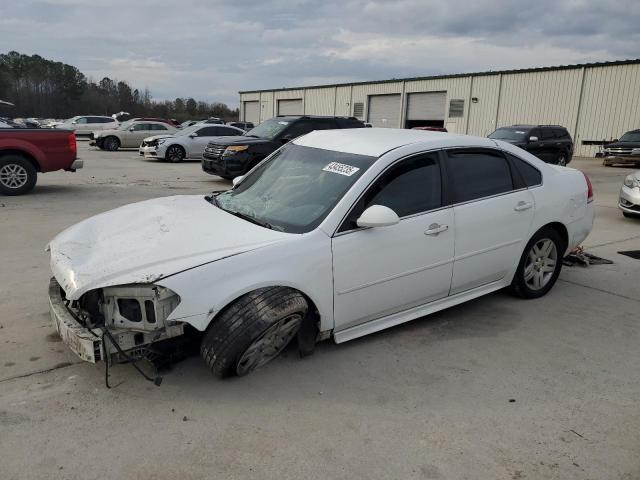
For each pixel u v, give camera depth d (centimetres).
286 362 366
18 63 8612
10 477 250
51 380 335
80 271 317
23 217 827
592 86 2894
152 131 2719
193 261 315
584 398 332
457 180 423
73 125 3456
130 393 323
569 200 503
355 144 419
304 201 382
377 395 329
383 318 400
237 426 294
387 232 375
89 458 265
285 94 5212
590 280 567
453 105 3638
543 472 264
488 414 312
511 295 510
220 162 1260
